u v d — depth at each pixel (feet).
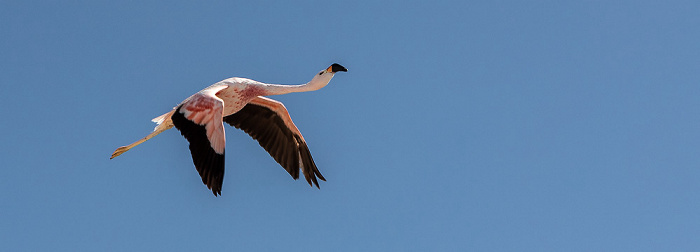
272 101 59.52
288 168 60.95
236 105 56.18
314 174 61.77
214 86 53.78
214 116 49.98
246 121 60.85
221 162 48.75
